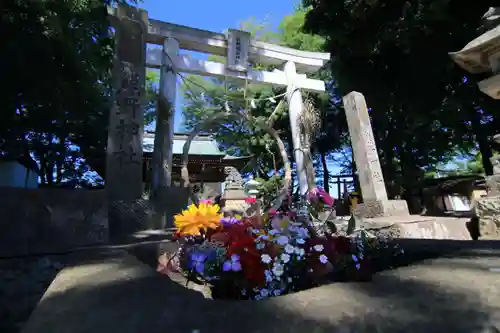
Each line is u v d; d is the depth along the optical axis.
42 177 13.75
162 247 2.57
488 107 12.71
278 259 1.60
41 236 4.71
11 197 4.56
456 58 6.12
